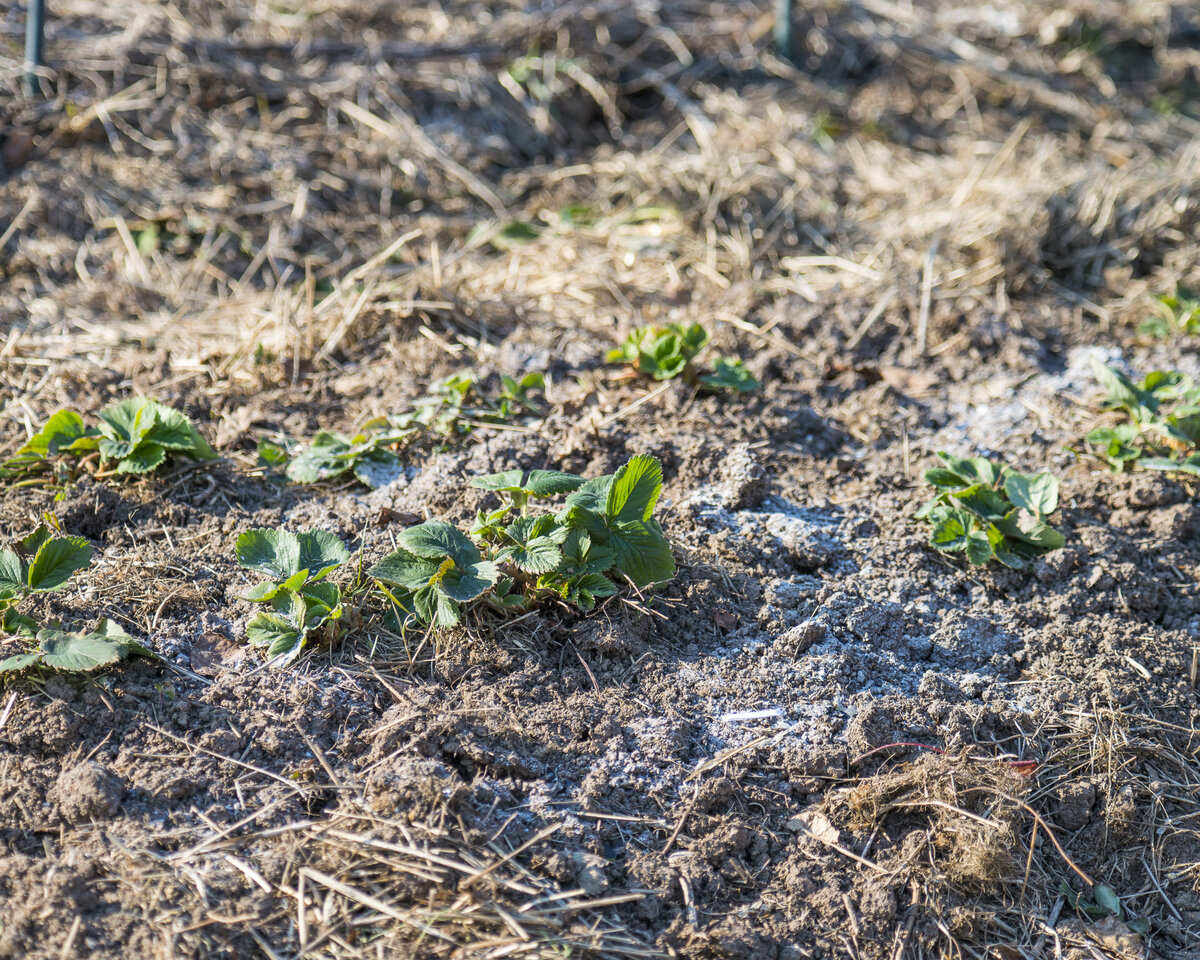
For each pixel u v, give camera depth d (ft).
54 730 10.27
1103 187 12.98
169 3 13.87
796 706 10.53
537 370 11.80
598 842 10.20
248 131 13.16
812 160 13.39
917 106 14.40
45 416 11.50
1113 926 10.28
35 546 10.83
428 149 13.19
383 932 9.98
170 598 10.65
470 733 10.34
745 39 14.90
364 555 10.85
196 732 10.34
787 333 12.17
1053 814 10.44
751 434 11.58
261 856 10.09
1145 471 11.46
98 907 9.98
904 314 12.26
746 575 10.90
